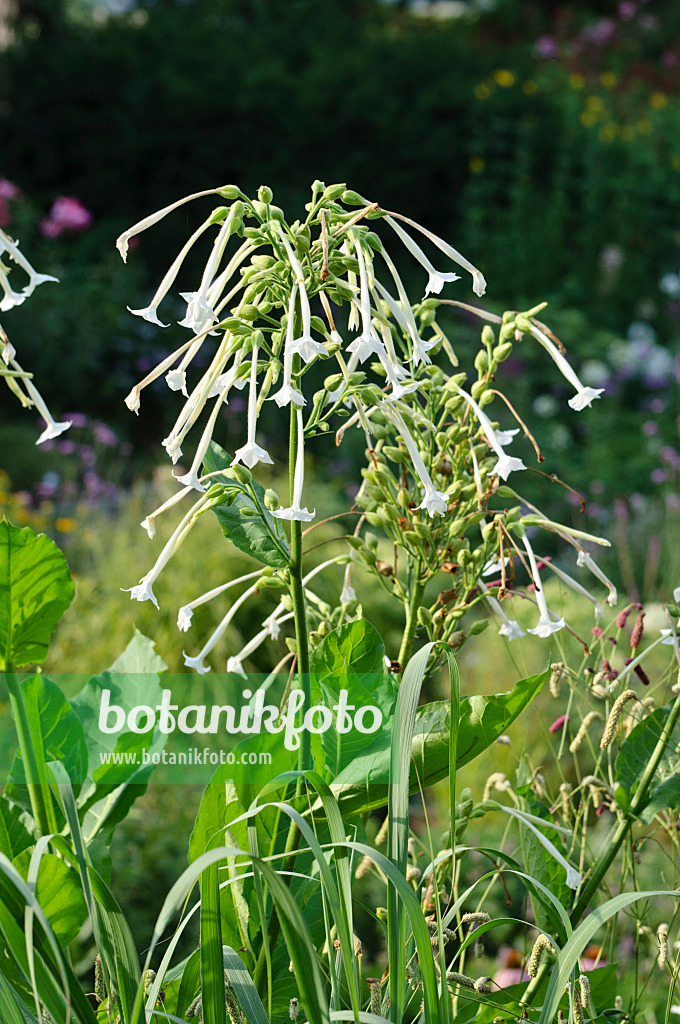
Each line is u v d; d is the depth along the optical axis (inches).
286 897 37.1
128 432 328.5
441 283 53.7
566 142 398.6
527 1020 48.9
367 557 55.4
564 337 326.6
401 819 40.8
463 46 455.2
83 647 161.0
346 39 457.7
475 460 52.1
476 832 132.4
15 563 48.9
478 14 581.3
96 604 177.2
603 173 389.4
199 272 382.0
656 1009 78.8
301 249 48.5
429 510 51.2
